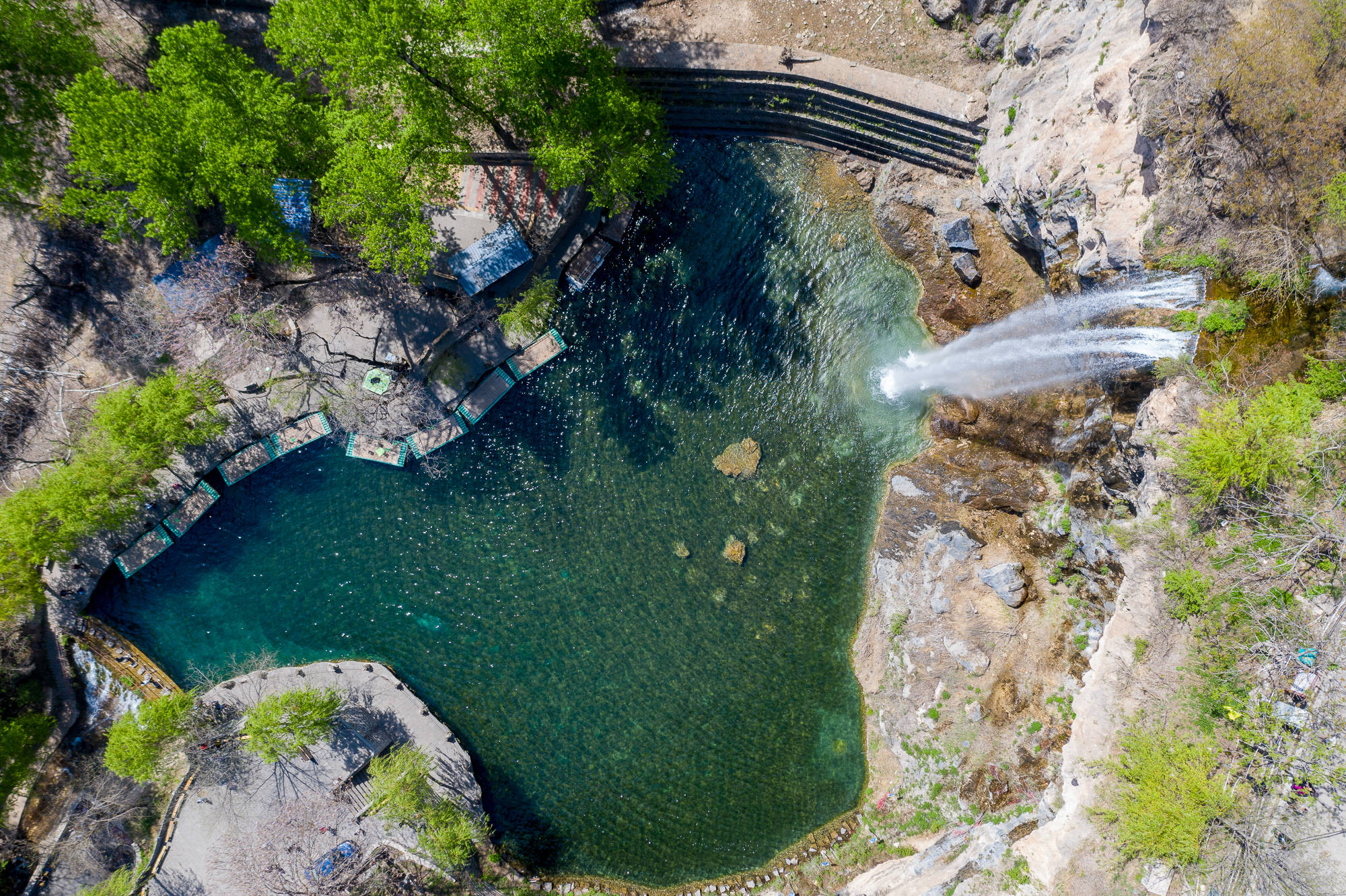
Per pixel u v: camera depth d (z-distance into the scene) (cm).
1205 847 2503
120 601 3125
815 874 3180
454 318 3111
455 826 3008
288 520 3194
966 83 3027
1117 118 2525
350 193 2570
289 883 3041
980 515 3166
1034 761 2962
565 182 2673
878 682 3219
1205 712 2583
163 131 2508
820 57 3031
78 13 2686
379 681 3152
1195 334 2555
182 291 2981
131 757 2788
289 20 2530
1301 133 2283
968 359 3178
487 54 2580
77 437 2997
